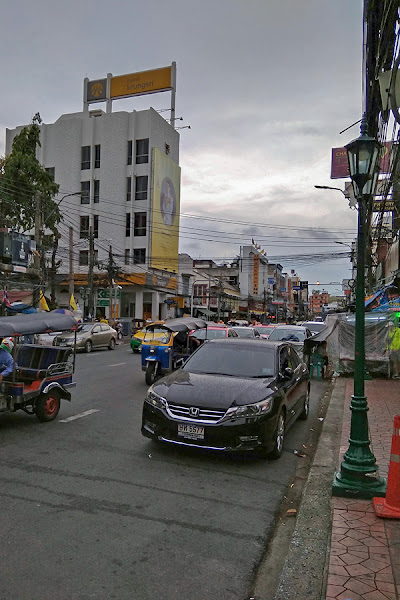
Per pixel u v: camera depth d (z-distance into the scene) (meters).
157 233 45.41
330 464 5.96
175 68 47.72
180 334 13.36
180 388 6.27
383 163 11.21
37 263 22.27
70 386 8.48
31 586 3.18
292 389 7.47
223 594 3.21
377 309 17.27
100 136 45.94
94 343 23.05
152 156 44.50
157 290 42.94
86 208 46.00
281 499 4.98
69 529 4.05
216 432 5.71
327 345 15.60
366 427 5.04
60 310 8.59
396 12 6.08
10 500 4.64
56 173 47.00
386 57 6.90
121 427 7.72
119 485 5.14
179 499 4.84
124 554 3.67
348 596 3.03
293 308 119.25
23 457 6.04
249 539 4.03
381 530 4.00
